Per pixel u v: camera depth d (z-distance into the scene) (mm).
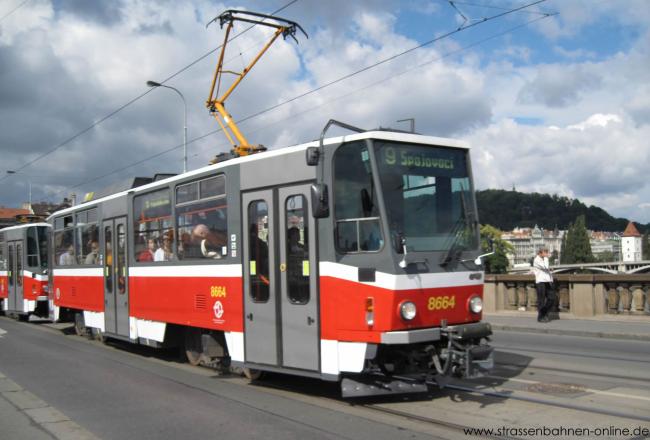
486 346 7676
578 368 9836
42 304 22094
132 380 10023
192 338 11289
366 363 7465
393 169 7664
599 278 16578
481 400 7785
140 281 12188
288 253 8344
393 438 6293
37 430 7004
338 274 7688
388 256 7305
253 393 8750
